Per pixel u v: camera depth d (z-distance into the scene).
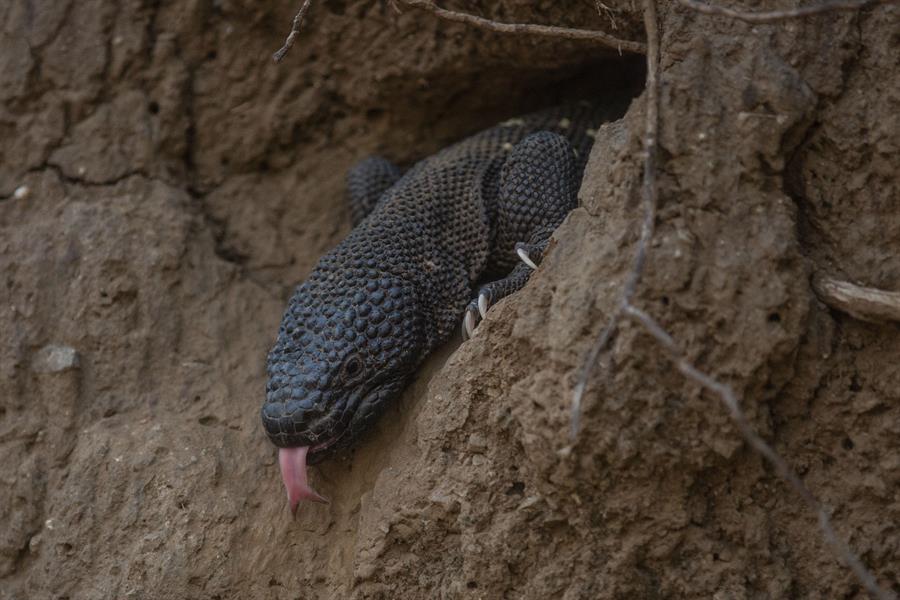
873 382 5.92
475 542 6.20
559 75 8.66
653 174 5.71
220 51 9.03
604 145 6.43
